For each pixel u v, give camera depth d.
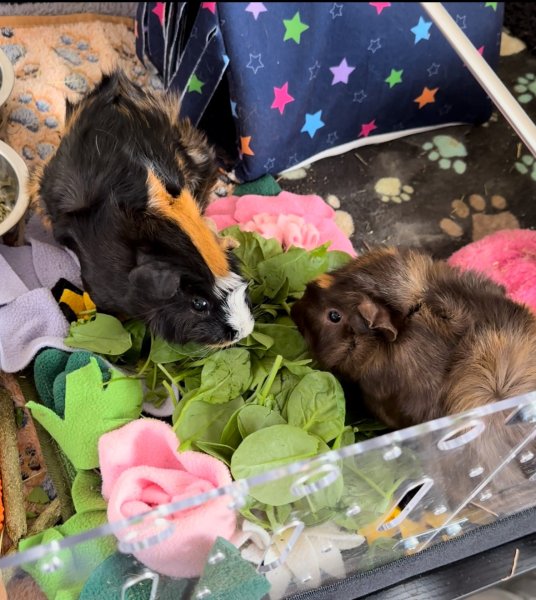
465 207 0.86
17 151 0.80
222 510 0.46
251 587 0.49
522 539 0.62
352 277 0.61
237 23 0.73
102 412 0.57
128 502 0.53
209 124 0.86
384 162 0.89
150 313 0.62
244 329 0.61
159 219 0.60
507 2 1.01
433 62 0.84
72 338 0.61
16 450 0.62
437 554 0.60
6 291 0.64
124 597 0.49
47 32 0.88
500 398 0.55
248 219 0.76
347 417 0.65
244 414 0.57
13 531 0.58
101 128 0.65
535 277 0.74
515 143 0.91
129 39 0.92
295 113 0.81
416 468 0.49
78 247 0.64
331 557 0.55
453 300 0.58
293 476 0.44
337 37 0.79
